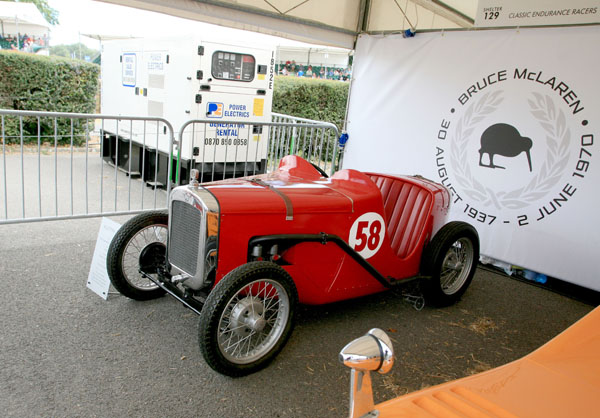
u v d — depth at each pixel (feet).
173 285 9.73
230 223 8.81
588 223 14.24
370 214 10.76
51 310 10.40
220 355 8.23
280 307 9.04
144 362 8.89
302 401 8.25
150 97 22.53
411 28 17.81
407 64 18.42
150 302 11.19
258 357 8.80
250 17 16.63
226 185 9.68
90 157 29.58
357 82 20.35
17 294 10.95
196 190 9.04
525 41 15.08
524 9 14.58
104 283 11.10
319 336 10.53
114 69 26.12
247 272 8.23
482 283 15.07
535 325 12.31
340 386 8.78
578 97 14.12
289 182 10.72
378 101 19.60
